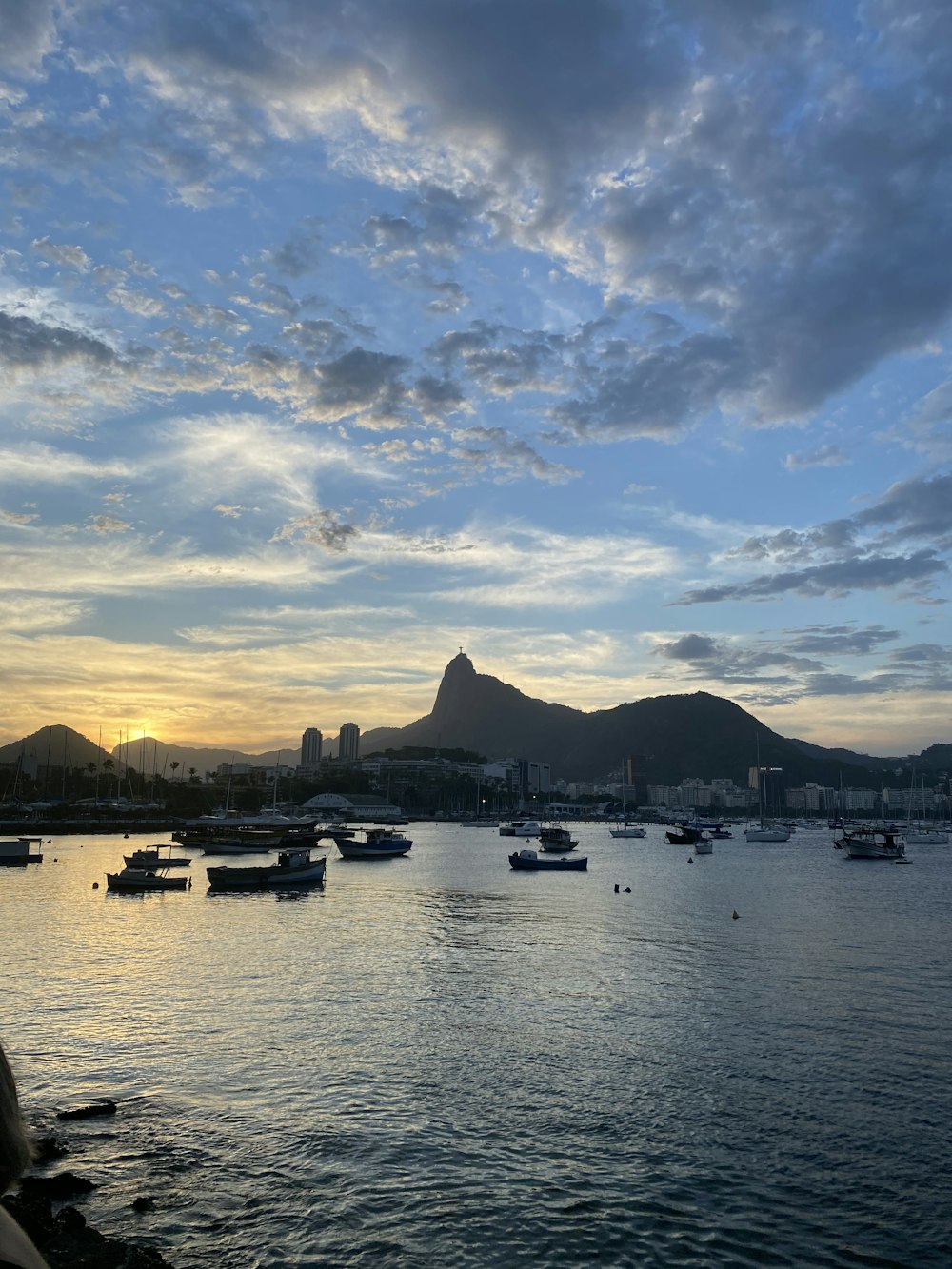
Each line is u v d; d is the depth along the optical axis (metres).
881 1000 38.81
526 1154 22.84
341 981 42.28
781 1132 24.16
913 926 62.78
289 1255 18.14
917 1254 18.23
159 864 92.19
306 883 91.25
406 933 58.38
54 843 150.88
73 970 44.81
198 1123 24.66
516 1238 18.80
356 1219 19.55
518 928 61.00
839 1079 28.30
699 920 66.19
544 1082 27.94
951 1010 36.84
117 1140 23.53
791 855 167.38
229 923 62.78
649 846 199.62
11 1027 33.72
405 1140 23.64
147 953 50.00
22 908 71.00
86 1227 18.78
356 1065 29.47
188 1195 20.66
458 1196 20.61
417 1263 17.83
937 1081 28.09
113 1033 33.03
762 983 42.25
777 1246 18.52
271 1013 36.12
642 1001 38.56
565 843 157.75
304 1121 24.81
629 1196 20.62
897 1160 22.50
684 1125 24.59
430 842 198.12
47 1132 23.97
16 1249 2.89
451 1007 37.22
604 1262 17.89
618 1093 27.03
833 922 65.38
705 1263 17.89
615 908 73.62
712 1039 32.59
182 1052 30.78
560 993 40.03
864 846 151.62
